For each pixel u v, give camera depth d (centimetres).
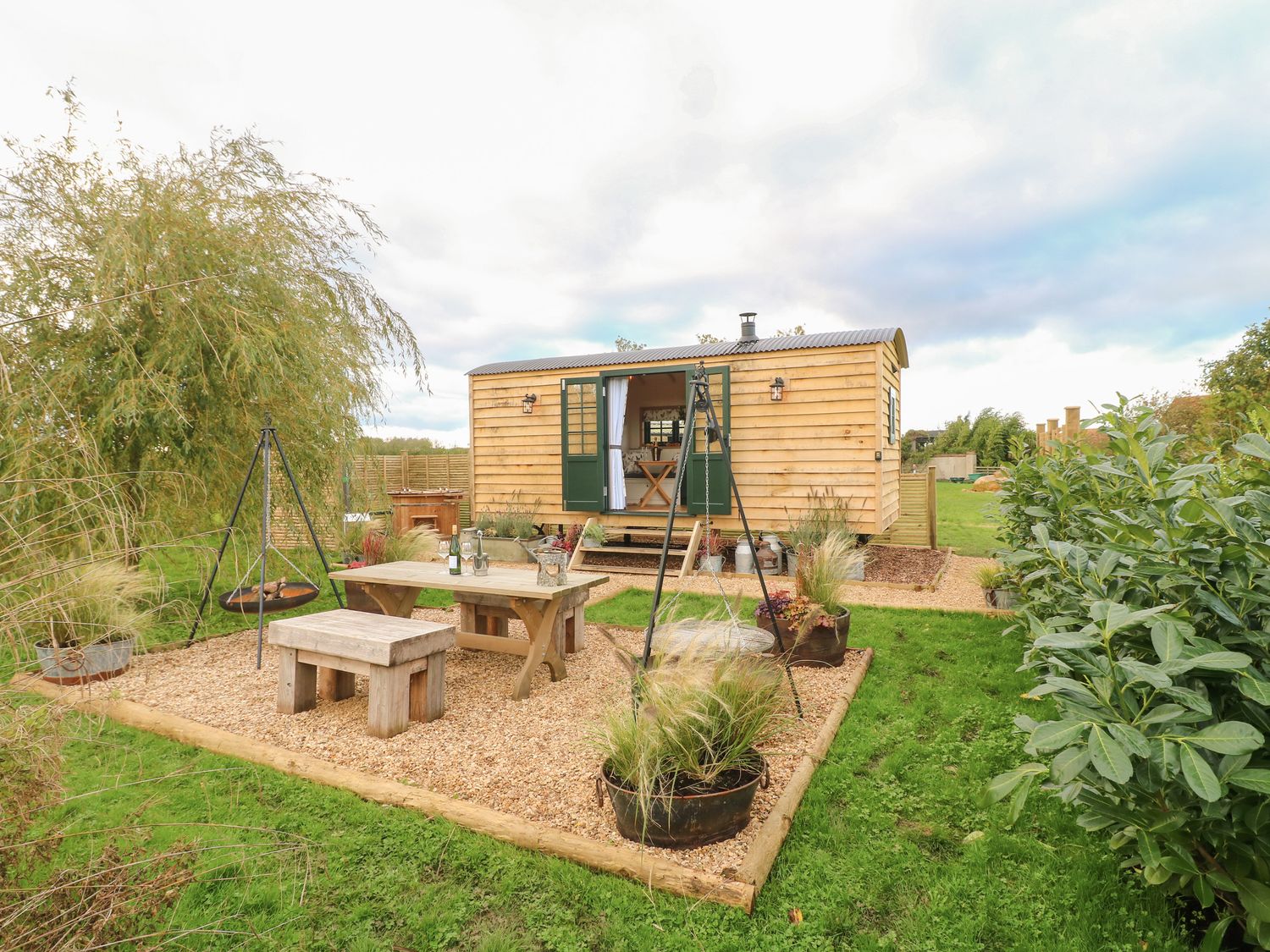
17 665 177
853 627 516
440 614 579
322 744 307
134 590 374
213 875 205
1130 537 180
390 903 193
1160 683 134
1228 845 159
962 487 2139
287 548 622
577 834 225
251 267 533
